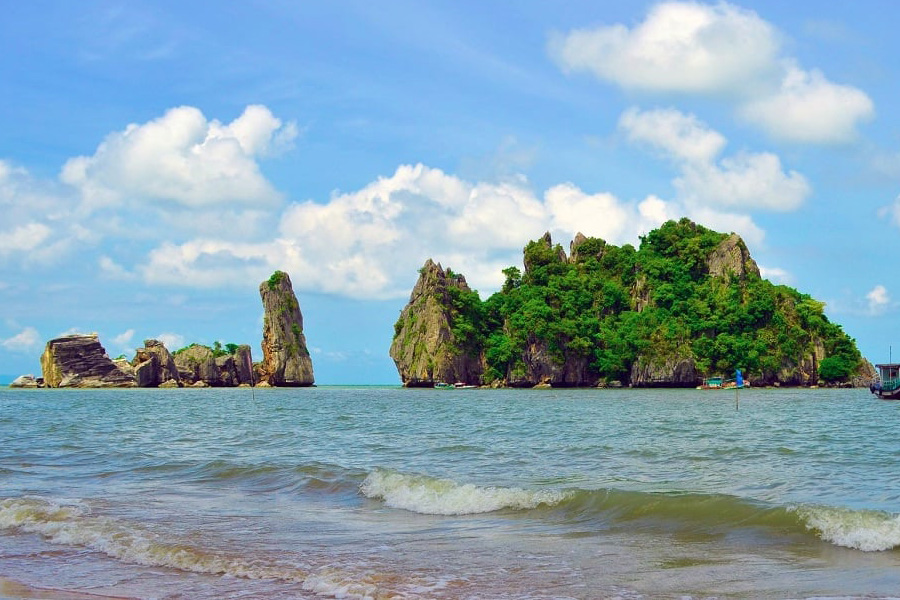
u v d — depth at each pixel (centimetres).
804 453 4316
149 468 3847
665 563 1958
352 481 3206
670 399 14888
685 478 3291
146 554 2117
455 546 2158
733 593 1692
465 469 3650
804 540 2183
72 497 3048
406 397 16800
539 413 9619
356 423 7550
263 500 2958
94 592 1792
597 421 7756
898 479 3234
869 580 1784
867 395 17062
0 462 4197
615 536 2269
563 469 3631
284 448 4866
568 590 1720
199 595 1736
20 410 10875
